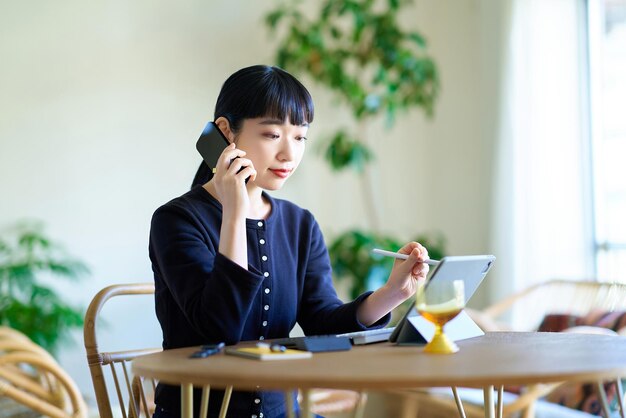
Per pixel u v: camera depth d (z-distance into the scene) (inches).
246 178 54.4
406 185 171.2
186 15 149.5
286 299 60.0
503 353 44.3
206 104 150.9
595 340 50.3
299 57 145.7
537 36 156.0
